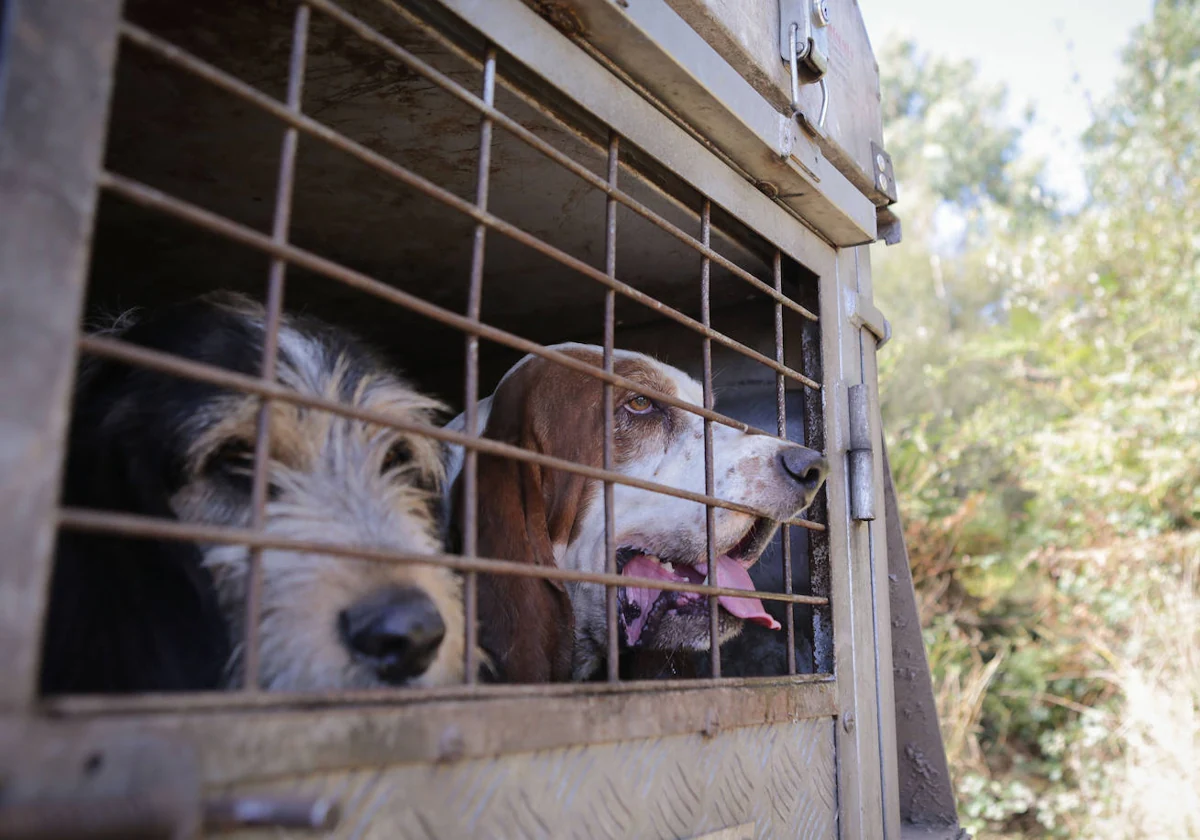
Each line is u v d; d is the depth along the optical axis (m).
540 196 0.59
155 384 0.45
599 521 0.70
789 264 0.66
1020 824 1.46
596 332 0.88
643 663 0.68
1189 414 1.55
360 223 0.64
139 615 0.38
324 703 0.27
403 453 0.54
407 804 0.29
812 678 0.57
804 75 0.61
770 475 0.61
